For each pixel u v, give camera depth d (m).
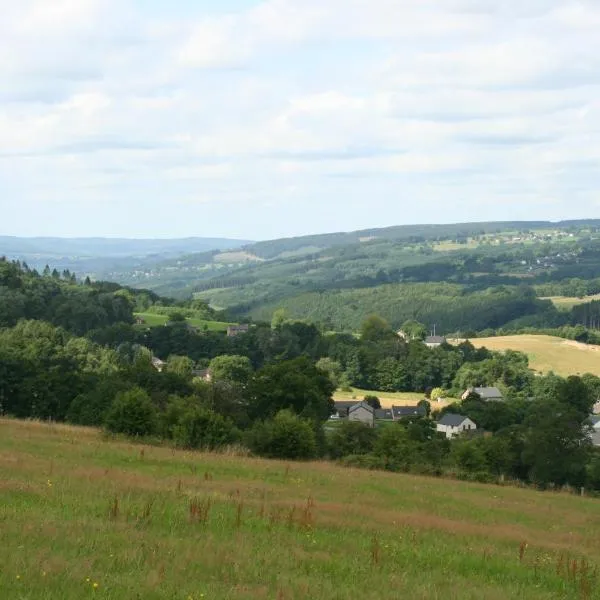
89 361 109.94
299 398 74.25
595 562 19.78
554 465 66.19
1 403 70.31
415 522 22.94
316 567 14.66
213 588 11.95
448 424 99.19
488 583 15.52
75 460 28.69
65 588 10.88
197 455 36.97
